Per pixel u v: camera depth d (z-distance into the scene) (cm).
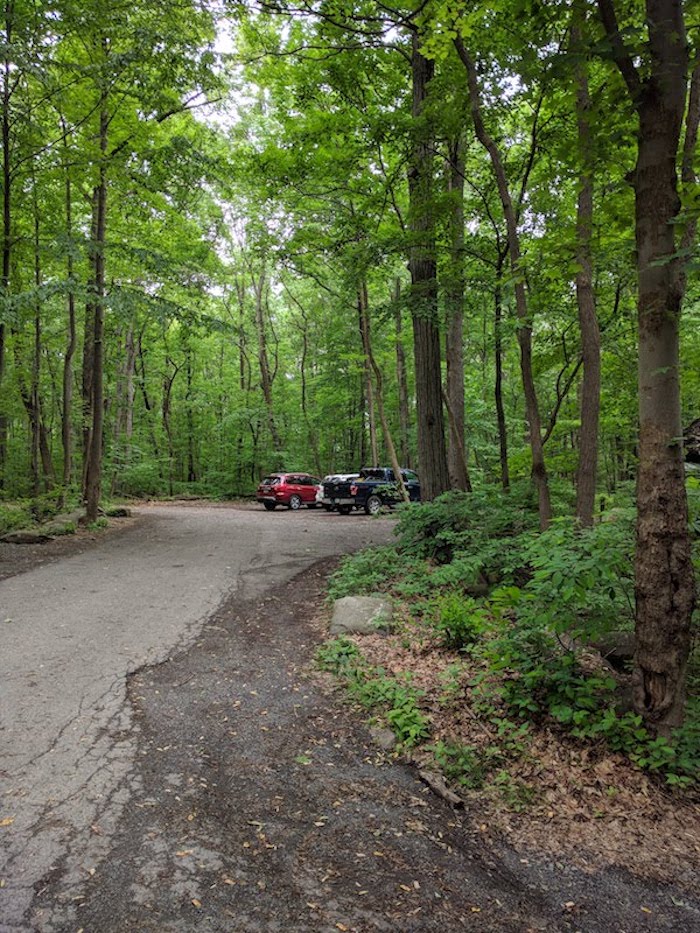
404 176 1066
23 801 314
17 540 1231
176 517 1981
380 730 420
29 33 1004
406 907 252
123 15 1090
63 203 1606
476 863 285
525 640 450
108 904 244
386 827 310
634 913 255
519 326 665
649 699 371
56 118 1356
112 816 305
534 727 406
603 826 314
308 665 545
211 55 1117
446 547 895
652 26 333
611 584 419
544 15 446
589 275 682
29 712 424
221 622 679
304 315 3234
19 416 1961
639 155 361
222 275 2302
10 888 250
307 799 334
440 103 757
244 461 3353
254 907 247
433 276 994
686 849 297
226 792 336
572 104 597
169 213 1556
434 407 1027
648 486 366
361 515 2148
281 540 1360
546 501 705
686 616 361
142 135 1382
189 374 3609
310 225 1348
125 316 1287
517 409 2266
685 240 429
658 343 357
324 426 3281
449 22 538
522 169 801
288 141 1110
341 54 922
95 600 758
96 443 1553
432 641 588
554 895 264
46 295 1116
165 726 414
